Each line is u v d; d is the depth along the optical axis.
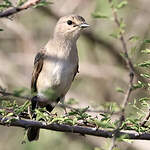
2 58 18.64
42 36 19.19
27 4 6.28
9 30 18.95
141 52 7.72
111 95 18.45
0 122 8.42
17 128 17.36
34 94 7.16
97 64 19.25
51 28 19.23
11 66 18.48
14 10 6.27
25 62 18.59
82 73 18.64
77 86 18.56
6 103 8.29
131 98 14.94
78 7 18.77
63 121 8.38
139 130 8.34
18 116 8.45
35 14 19.00
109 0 6.49
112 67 18.77
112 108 8.55
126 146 16.06
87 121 8.57
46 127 8.77
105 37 19.08
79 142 16.84
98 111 8.38
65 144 16.70
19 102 11.03
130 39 7.04
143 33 18.50
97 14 6.62
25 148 16.58
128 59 6.61
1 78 17.75
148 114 8.36
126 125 8.37
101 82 18.75
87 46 19.30
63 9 18.84
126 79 18.50
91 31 19.02
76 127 8.80
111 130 7.98
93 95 18.47
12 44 19.06
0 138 17.22
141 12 18.80
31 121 8.70
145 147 15.86
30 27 19.19
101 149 7.20
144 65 7.28
